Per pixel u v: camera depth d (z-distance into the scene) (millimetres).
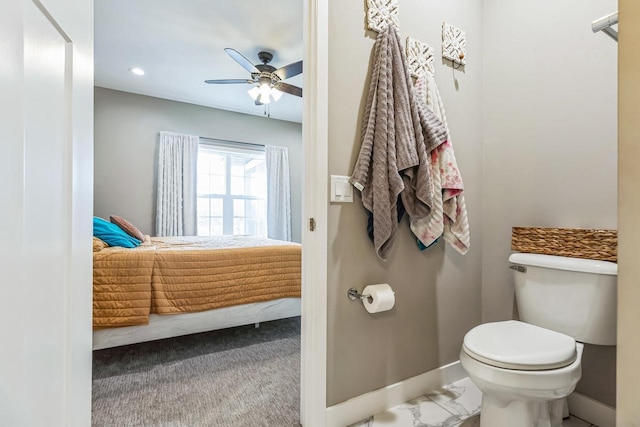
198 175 4777
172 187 4422
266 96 3129
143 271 1981
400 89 1393
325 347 1345
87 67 737
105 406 1525
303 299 1389
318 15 1322
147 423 1400
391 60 1420
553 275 1411
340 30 1393
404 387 1577
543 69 1654
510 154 1790
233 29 2789
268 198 5234
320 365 1329
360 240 1453
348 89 1419
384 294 1373
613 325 1269
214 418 1439
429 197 1387
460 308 1809
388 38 1428
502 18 1841
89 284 750
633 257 481
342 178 1401
